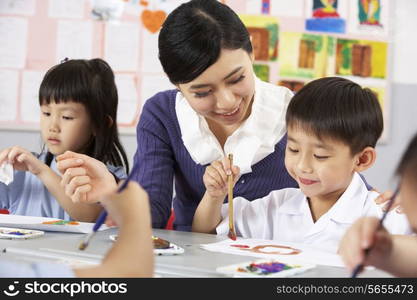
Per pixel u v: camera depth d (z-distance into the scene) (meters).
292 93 1.49
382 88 2.98
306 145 1.22
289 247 1.10
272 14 2.91
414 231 0.55
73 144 1.64
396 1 2.99
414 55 3.01
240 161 1.41
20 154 1.51
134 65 2.87
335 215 1.29
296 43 2.92
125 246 0.57
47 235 1.19
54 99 1.61
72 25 2.86
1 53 2.84
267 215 1.39
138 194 0.59
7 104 2.85
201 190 1.50
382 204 1.26
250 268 0.86
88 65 1.69
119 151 1.78
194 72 1.11
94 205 1.56
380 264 0.68
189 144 1.44
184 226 1.54
